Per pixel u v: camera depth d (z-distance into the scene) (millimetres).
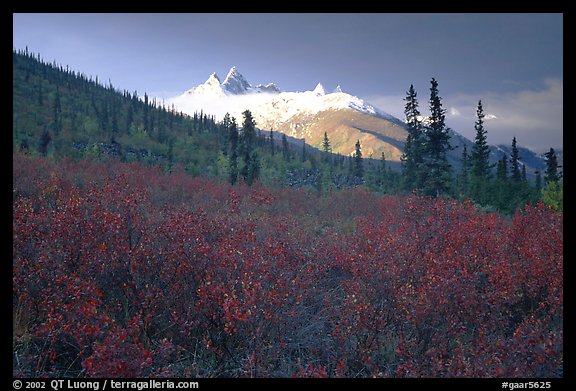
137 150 70938
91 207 6082
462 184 34281
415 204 8227
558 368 3885
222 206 14984
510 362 3820
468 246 6715
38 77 118625
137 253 5070
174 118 132250
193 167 42875
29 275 4684
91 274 5004
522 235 8133
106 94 135250
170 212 7699
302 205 19609
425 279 5223
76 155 39531
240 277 4859
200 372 4297
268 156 74625
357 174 70938
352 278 5926
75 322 4062
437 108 29125
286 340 4734
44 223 5828
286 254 6156
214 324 4590
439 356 4211
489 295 4934
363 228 9211
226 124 116875
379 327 4547
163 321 4727
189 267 4992
